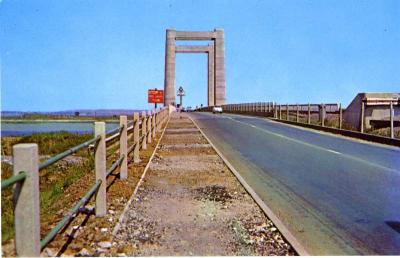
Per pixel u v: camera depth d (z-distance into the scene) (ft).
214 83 393.09
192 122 135.23
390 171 41.45
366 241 20.80
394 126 80.38
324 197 30.53
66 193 33.04
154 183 35.73
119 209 26.66
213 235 21.53
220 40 386.11
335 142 70.69
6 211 26.91
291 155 54.29
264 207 26.96
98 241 20.17
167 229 22.49
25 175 13.85
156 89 194.18
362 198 30.09
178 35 384.88
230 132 92.89
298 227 23.25
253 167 44.88
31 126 183.11
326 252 19.24
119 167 40.24
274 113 151.64
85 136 95.04
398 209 27.02
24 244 13.99
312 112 114.52
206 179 37.78
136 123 47.88
